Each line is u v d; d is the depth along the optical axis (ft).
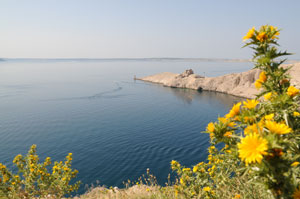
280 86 7.04
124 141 103.19
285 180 4.68
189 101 207.82
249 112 6.19
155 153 87.66
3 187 15.08
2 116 153.69
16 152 89.40
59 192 18.07
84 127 127.44
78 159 82.43
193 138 104.37
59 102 210.79
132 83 386.73
